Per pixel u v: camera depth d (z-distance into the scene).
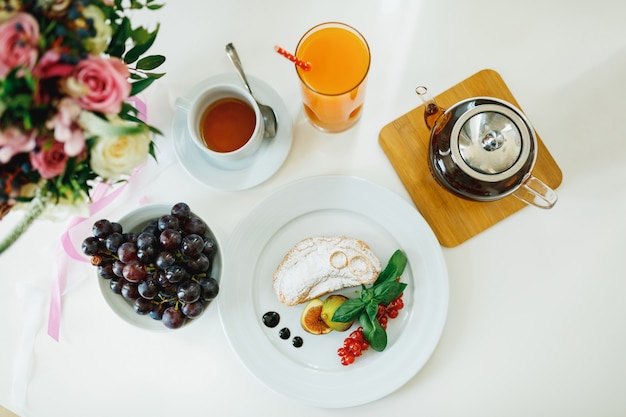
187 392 0.70
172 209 0.64
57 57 0.40
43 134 0.42
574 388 0.68
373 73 0.71
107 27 0.44
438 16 0.71
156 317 0.64
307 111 0.68
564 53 0.71
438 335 0.66
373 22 0.71
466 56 0.71
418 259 0.68
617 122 0.70
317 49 0.63
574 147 0.70
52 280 0.71
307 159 0.71
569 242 0.69
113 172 0.44
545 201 0.63
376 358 0.67
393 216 0.68
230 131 0.68
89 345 0.70
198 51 0.71
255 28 0.71
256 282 0.70
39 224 0.71
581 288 0.69
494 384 0.68
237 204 0.71
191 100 0.69
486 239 0.70
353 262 0.67
